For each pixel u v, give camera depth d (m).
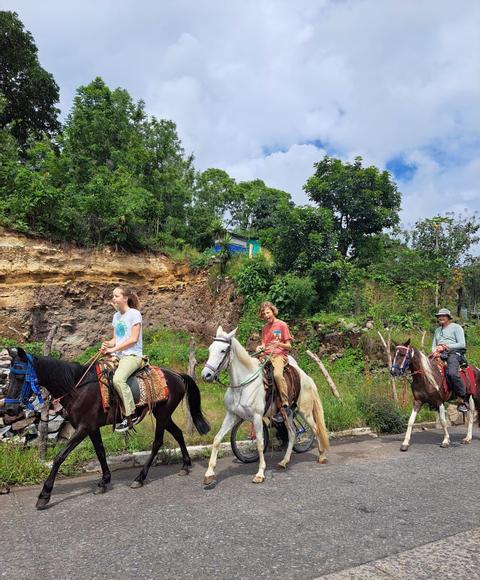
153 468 6.63
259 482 5.77
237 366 5.93
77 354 16.52
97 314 17.31
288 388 6.43
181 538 4.08
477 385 8.75
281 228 18.75
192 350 8.45
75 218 17.53
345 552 3.80
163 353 16.34
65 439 6.88
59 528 4.34
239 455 6.80
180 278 20.28
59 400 5.35
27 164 20.42
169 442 7.47
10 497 5.31
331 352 15.57
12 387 5.03
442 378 8.09
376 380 13.12
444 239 29.42
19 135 25.25
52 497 5.29
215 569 3.50
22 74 25.00
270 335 6.72
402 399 11.45
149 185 25.27
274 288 17.27
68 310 16.67
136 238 19.55
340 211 24.41
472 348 17.89
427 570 3.51
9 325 15.35
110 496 5.30
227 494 5.32
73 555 3.76
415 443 8.47
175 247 21.75
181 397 6.38
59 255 16.94
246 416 5.98
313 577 3.38
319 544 3.95
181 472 6.21
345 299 17.66
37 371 5.21
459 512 4.77
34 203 16.25
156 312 19.16
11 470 5.87
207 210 28.50
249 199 35.75
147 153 26.00
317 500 5.10
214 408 10.70
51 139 24.89
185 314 19.78
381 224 23.88
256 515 4.62
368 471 6.38
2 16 23.97
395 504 4.99
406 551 3.83
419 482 5.85
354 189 23.94
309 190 24.27
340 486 5.64
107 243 18.39
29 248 16.30
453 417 11.14
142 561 3.64
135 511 4.77
